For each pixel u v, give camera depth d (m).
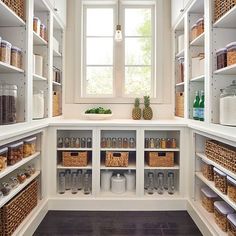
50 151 2.31
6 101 1.65
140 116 2.71
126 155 2.35
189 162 2.29
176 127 2.29
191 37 2.29
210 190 2.09
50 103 2.35
